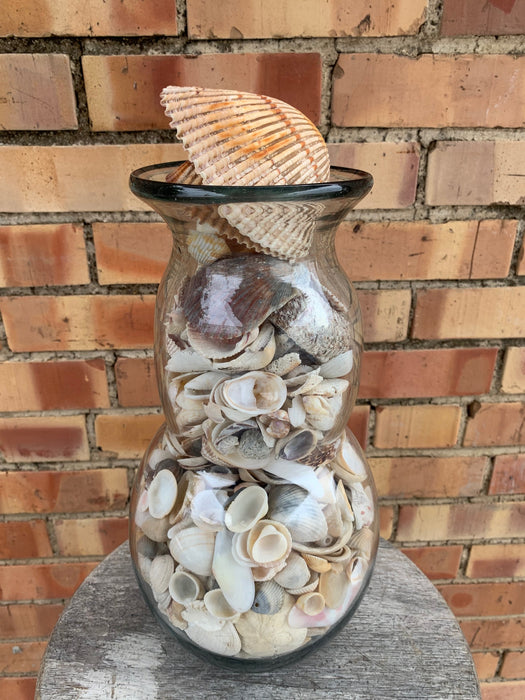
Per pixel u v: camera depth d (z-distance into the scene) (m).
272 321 0.41
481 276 0.70
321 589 0.46
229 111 0.40
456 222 0.67
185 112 0.41
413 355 0.74
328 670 0.55
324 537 0.46
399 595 0.64
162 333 0.46
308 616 0.47
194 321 0.42
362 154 0.64
